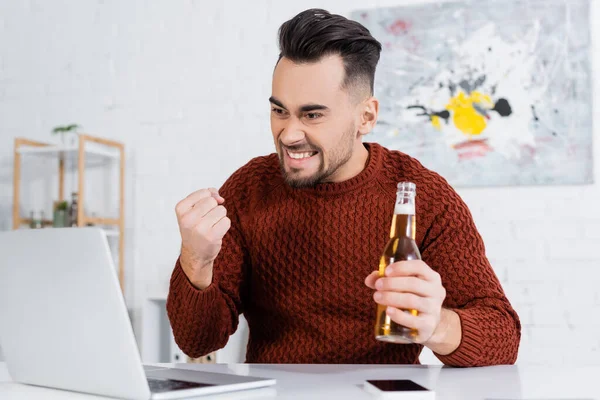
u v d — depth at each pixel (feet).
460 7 8.50
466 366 3.38
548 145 8.19
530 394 2.52
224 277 4.36
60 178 9.92
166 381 2.69
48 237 2.44
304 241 4.36
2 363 3.62
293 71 3.66
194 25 9.64
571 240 8.15
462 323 3.42
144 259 9.61
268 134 9.32
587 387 2.69
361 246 4.30
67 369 2.61
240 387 2.62
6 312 2.74
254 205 4.59
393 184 4.46
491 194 8.40
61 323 2.52
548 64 8.22
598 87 8.15
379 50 4.01
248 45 9.43
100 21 10.03
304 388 2.68
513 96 8.30
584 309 8.08
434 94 8.54
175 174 9.59
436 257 4.22
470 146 8.41
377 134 8.68
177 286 3.74
